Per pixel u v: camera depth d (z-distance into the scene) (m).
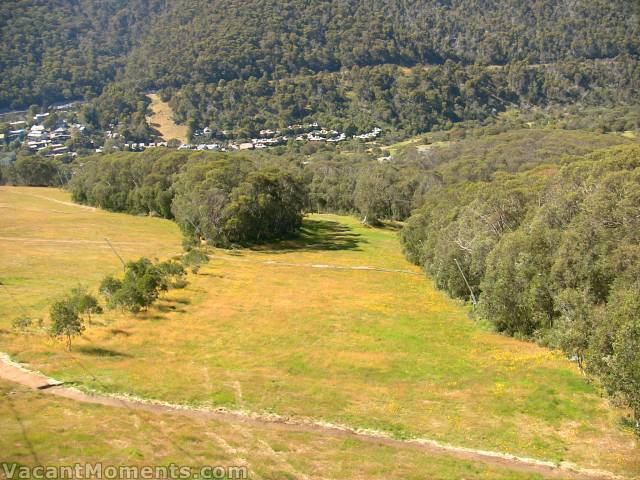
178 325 35.69
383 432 22.11
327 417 23.20
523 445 21.27
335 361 30.41
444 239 51.56
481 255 43.12
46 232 74.00
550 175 51.94
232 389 25.42
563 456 20.52
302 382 27.00
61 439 18.38
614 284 28.08
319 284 54.12
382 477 18.16
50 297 39.91
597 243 31.17
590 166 45.25
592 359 23.48
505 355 31.62
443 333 37.28
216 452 18.81
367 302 46.84
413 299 49.47
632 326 21.42
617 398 23.19
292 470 18.12
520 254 35.34
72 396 22.92
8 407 20.72
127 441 18.81
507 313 36.78
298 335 35.34
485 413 24.03
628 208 31.14
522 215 45.03
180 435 19.86
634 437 21.73
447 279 49.88
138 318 36.69
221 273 55.88
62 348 28.73
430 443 21.33
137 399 23.31
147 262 46.53
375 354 31.89
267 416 22.88
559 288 32.00
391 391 26.33
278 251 75.44
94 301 34.22
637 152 43.41
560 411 24.00
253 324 37.38
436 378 28.20
